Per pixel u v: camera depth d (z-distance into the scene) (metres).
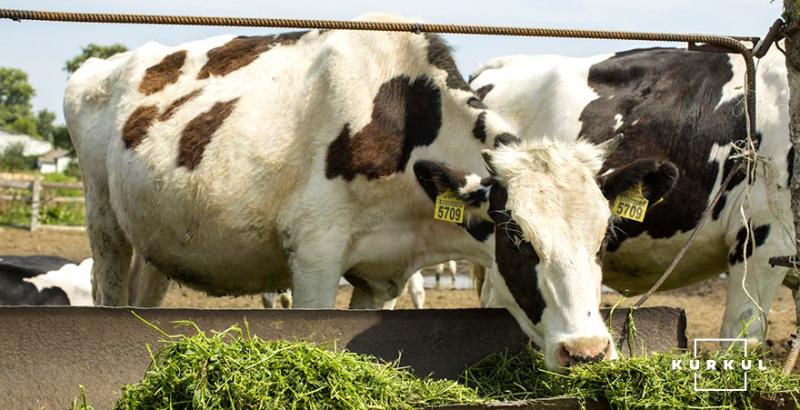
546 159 4.98
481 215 5.40
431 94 6.16
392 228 6.33
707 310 12.77
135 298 8.26
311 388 3.94
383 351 4.78
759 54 5.07
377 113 6.21
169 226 6.95
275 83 6.65
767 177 6.14
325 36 6.68
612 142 5.33
